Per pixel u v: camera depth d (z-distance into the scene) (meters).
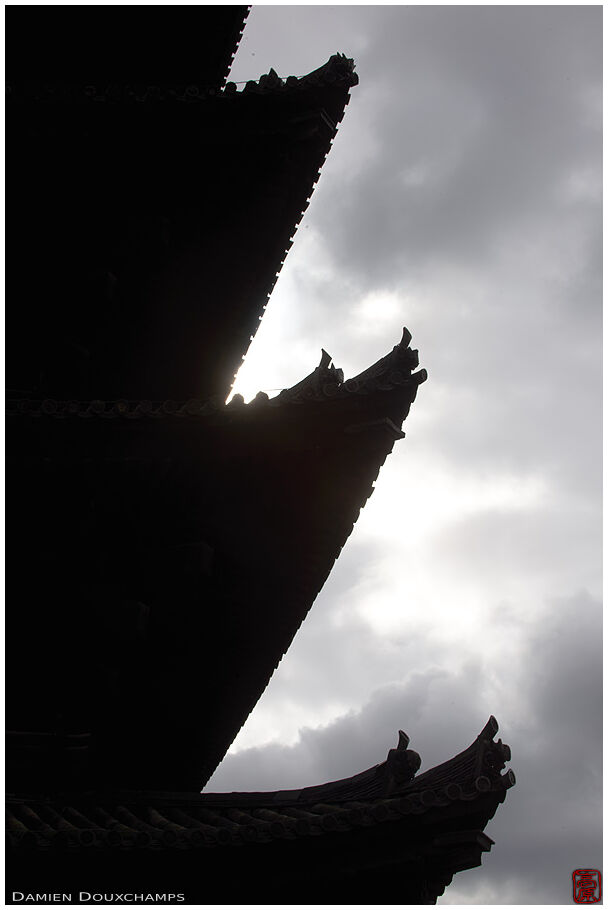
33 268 16.77
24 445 12.91
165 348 17.97
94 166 16.39
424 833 10.25
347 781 12.48
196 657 15.25
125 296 17.27
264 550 14.98
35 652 13.55
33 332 16.73
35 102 15.64
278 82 16.05
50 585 13.59
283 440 13.53
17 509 13.25
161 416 13.12
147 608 14.05
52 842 10.27
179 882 10.51
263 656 16.14
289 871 10.48
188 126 16.08
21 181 16.30
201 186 16.86
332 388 13.36
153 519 14.07
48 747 13.15
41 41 17.95
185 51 18.88
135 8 17.83
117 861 10.39
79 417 12.92
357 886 10.62
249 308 18.08
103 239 16.98
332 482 14.14
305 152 16.30
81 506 13.35
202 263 17.52
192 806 12.80
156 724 15.20
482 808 10.07
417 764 11.65
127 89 15.95
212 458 13.57
